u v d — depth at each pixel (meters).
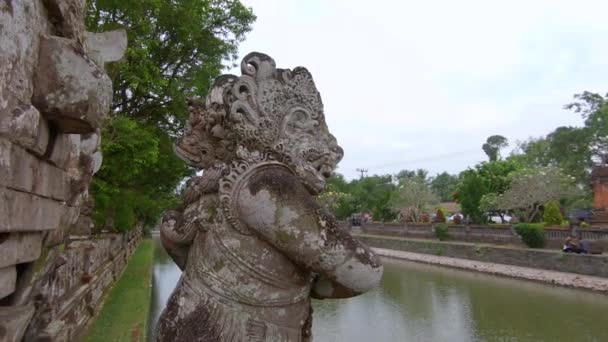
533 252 21.30
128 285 13.23
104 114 2.38
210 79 12.73
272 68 2.22
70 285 6.34
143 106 12.02
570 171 31.45
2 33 1.74
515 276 20.08
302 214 1.93
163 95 11.84
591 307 13.64
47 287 3.39
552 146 33.41
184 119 12.38
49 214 2.57
